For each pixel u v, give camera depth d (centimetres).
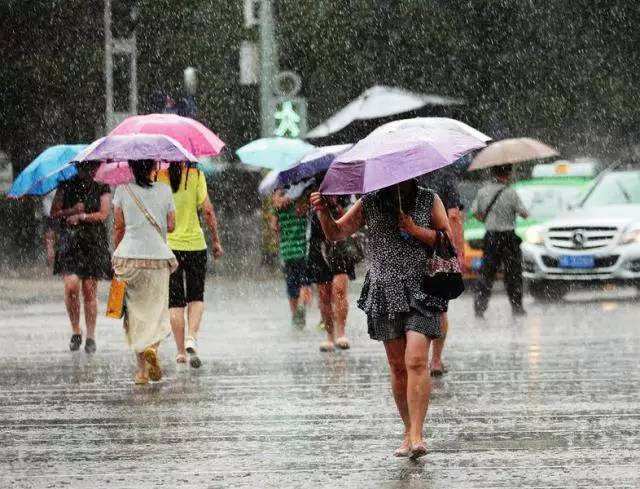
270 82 7638
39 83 8825
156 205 3192
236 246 9594
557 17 10806
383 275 2202
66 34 8744
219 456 2264
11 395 3056
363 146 2208
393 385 2258
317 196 2212
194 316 3578
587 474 2066
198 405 2856
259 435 2466
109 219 7081
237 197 9944
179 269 3547
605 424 2530
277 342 4184
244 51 7662
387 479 2052
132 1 7738
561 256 5672
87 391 3111
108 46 7306
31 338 4406
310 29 10269
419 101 7212
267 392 3042
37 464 2216
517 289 5000
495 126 10862
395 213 2194
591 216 5747
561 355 3691
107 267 3941
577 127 11044
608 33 10862
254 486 2014
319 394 2997
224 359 3728
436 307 2186
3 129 8950
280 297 6262
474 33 10756
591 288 5722
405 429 2266
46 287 6825
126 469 2162
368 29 10488
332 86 10488
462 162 7206
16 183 3859
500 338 4200
